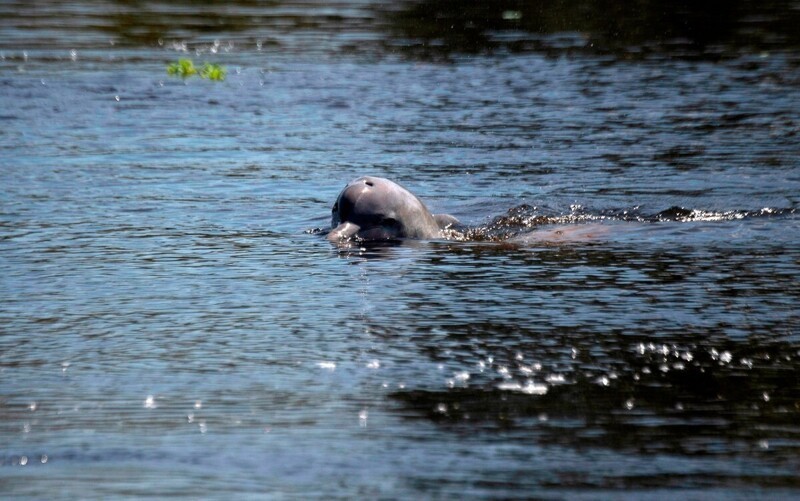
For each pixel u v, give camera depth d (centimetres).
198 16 8538
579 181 4197
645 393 2109
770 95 5853
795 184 4106
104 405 2052
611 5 8788
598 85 6153
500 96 5888
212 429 1936
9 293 2797
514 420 1975
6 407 2042
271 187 4128
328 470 1761
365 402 2064
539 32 7788
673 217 3697
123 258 3156
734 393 2105
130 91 6006
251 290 2838
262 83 6228
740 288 2836
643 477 1739
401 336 2456
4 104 5612
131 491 1681
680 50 7138
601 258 3178
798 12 8400
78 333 2484
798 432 1916
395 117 5428
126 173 4328
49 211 3722
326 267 3080
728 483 1717
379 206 3497
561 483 1716
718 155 4603
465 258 3195
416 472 1755
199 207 3816
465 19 8294
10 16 8488
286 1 9188
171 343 2414
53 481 1719
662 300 2731
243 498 1658
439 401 2069
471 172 4356
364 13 8556
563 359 2302
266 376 2206
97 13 8688
